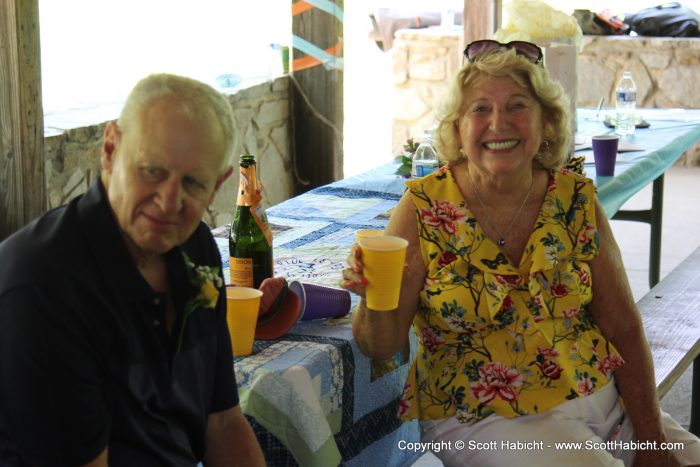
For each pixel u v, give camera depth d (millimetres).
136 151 1322
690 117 4684
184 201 1354
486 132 2053
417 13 7855
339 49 5250
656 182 4637
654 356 2711
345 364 2002
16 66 2824
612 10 9016
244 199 2172
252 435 1707
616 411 2176
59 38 5184
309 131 5375
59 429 1306
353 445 2088
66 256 1324
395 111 7516
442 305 2068
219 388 1652
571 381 2066
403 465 2348
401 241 1843
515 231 2113
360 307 2014
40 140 2943
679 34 7449
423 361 2172
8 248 1345
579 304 2100
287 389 1822
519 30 3742
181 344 1488
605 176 3434
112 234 1358
